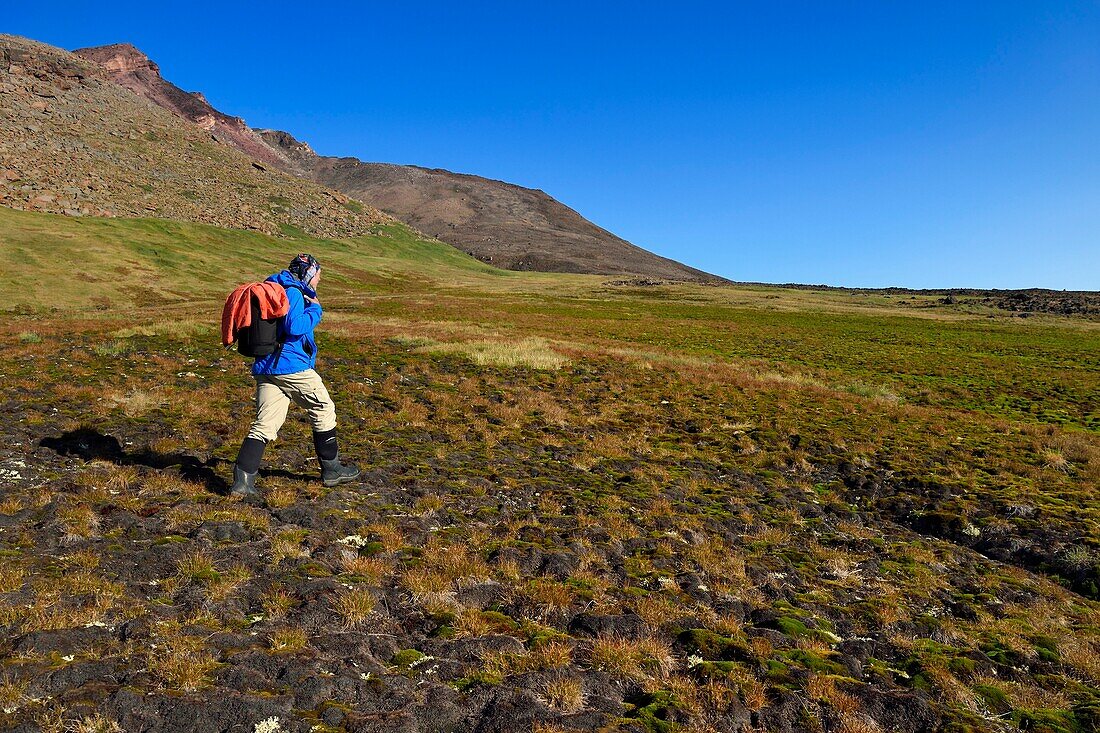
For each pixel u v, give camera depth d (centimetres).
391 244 19300
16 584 480
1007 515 1045
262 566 566
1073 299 11894
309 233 17838
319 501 757
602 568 664
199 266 9900
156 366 1741
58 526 609
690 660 484
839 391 2442
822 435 1518
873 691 457
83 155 16638
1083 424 2209
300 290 751
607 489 983
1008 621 652
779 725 409
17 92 18988
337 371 1920
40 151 15475
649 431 1484
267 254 12838
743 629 548
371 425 1272
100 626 434
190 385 1512
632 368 2391
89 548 569
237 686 382
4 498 670
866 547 853
